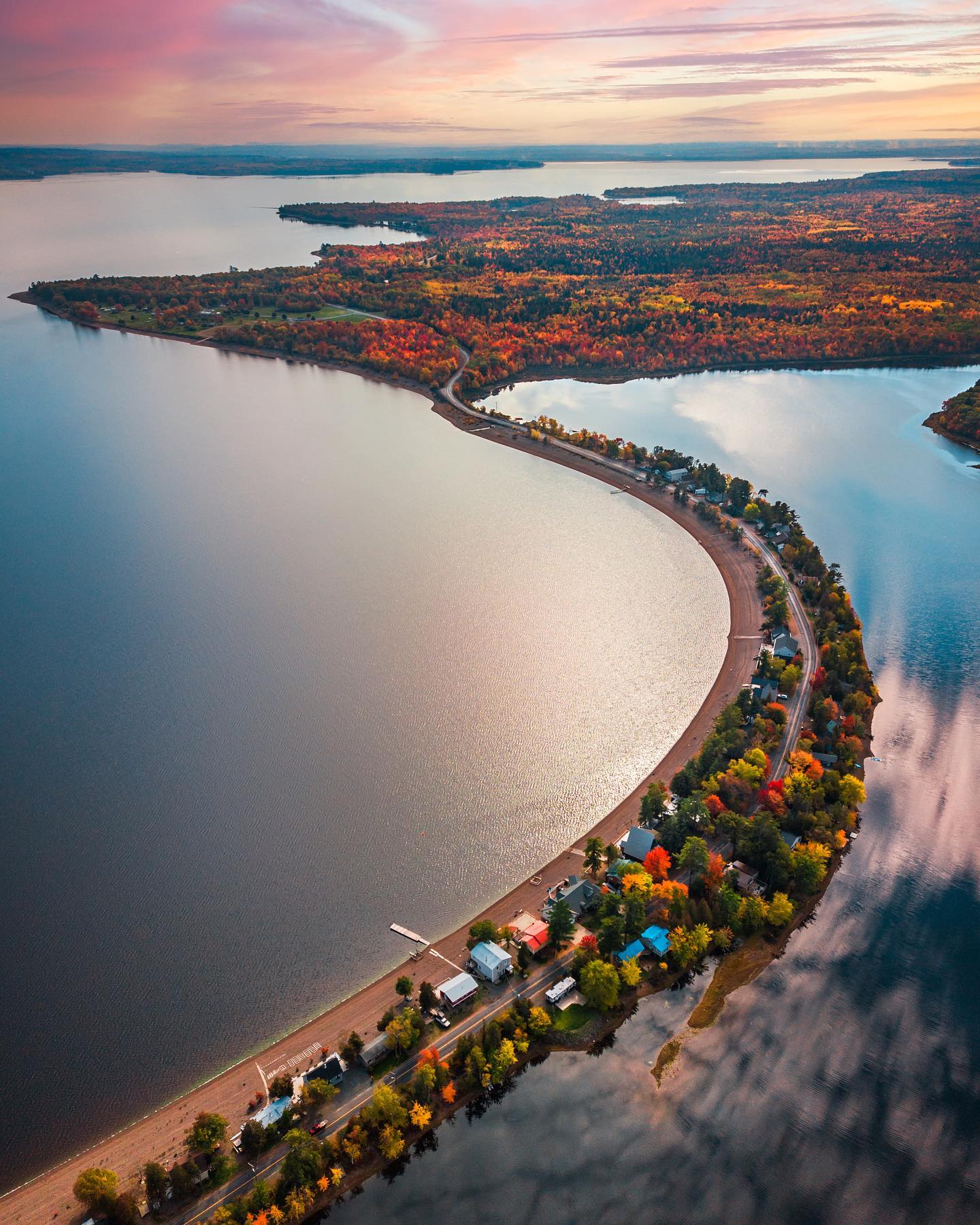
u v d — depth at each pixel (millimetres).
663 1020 146000
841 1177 122125
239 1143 124875
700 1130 128625
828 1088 134750
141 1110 132750
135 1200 117938
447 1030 141125
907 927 164000
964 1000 149125
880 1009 147750
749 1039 142625
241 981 154500
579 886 167000
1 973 158125
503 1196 119938
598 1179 122000
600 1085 135250
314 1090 127750
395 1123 124812
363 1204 119500
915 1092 133875
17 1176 124062
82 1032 146375
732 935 161500
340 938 162625
